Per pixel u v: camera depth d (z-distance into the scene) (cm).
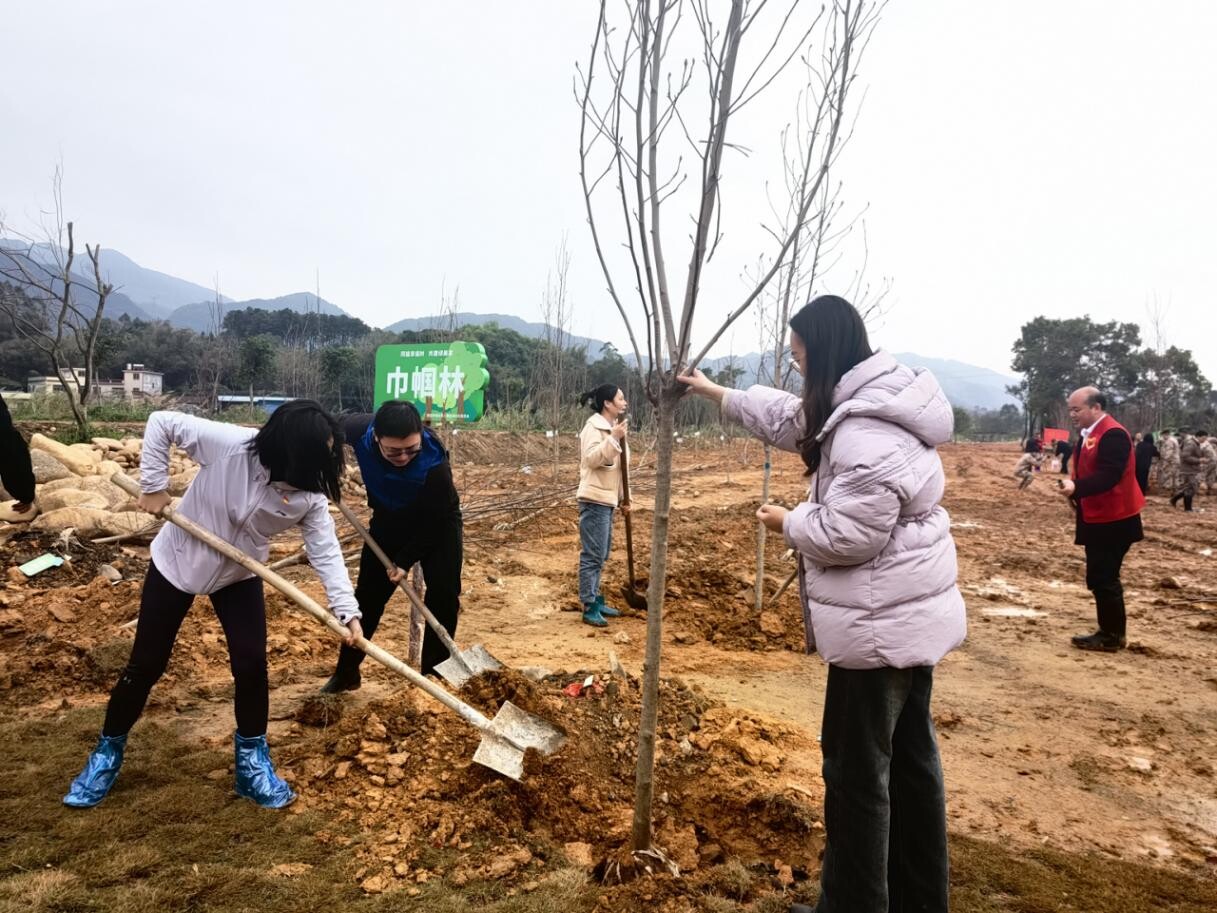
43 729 359
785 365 565
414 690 358
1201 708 449
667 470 239
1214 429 4400
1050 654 554
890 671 209
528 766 308
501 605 638
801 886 257
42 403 1519
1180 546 1077
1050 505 1580
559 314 1680
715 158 218
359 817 288
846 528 200
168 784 312
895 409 205
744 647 551
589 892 247
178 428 289
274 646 478
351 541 793
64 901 232
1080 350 5709
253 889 244
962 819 314
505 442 2188
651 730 250
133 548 694
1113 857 290
